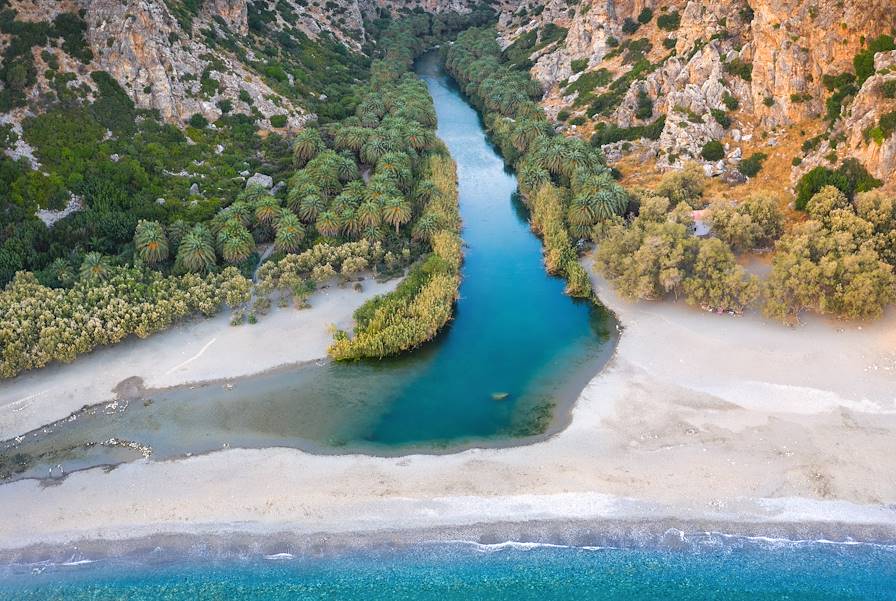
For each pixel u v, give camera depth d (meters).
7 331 69.12
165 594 50.56
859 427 59.81
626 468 57.56
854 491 54.31
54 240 86.38
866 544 51.00
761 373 66.88
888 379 64.69
